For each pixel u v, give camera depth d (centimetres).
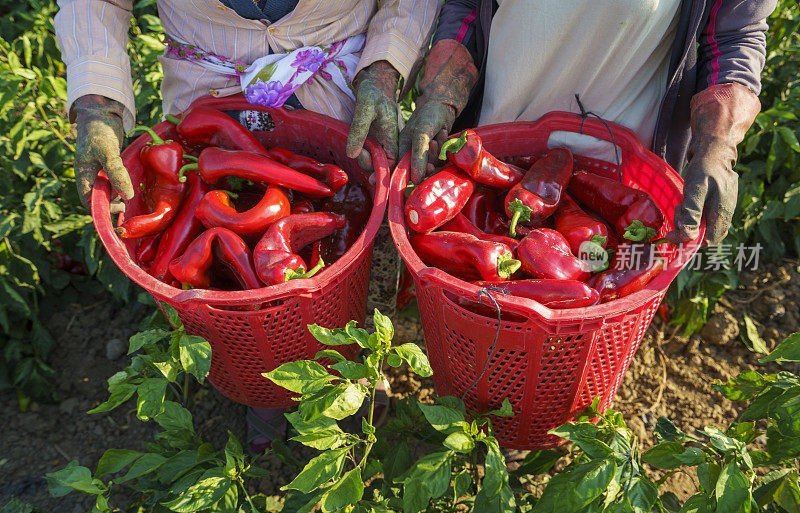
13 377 276
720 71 198
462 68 219
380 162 207
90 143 192
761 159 315
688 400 273
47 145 293
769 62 310
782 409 183
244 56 215
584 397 199
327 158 236
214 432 264
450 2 230
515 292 175
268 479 246
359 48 225
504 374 190
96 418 271
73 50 200
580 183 217
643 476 177
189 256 190
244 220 197
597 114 225
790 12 304
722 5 195
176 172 212
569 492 170
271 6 202
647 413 269
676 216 180
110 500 242
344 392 172
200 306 180
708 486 177
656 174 213
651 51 203
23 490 246
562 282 173
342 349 222
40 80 293
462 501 219
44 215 286
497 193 225
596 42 199
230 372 212
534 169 213
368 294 250
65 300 310
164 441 229
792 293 298
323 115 223
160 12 221
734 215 293
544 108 229
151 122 297
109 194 198
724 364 283
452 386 212
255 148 217
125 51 210
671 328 295
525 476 229
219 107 227
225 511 188
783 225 320
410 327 290
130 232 202
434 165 238
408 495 175
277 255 187
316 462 172
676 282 284
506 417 205
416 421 222
